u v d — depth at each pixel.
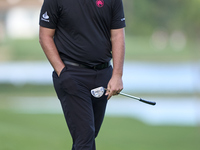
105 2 13.28
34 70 113.94
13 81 93.38
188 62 140.00
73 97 13.38
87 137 13.45
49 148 26.45
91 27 13.33
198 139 37.06
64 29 13.49
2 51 153.62
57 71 13.38
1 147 24.22
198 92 62.09
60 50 13.55
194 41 89.56
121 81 13.71
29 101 70.56
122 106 62.25
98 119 14.45
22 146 25.73
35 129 36.97
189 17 99.44
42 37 13.45
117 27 13.71
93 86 13.62
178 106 61.66
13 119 43.09
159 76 100.88
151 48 198.62
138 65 129.00
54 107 59.94
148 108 60.28
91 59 13.46
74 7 13.16
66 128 39.41
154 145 33.66
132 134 39.06
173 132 41.00
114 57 13.71
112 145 31.77
